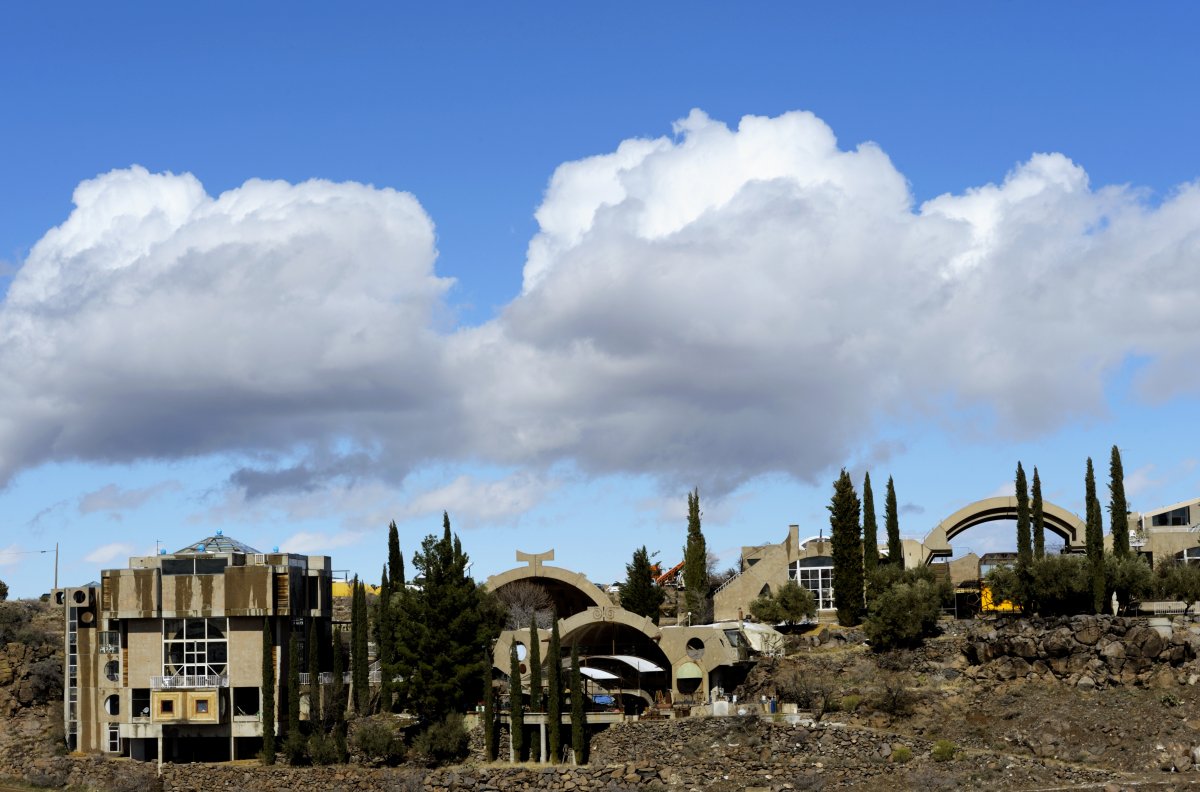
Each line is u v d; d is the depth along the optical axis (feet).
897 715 387.96
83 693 448.24
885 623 423.64
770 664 429.38
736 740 383.45
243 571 437.17
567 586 525.75
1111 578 421.18
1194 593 416.26
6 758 443.73
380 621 462.60
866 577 465.88
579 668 413.80
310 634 436.35
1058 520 510.99
